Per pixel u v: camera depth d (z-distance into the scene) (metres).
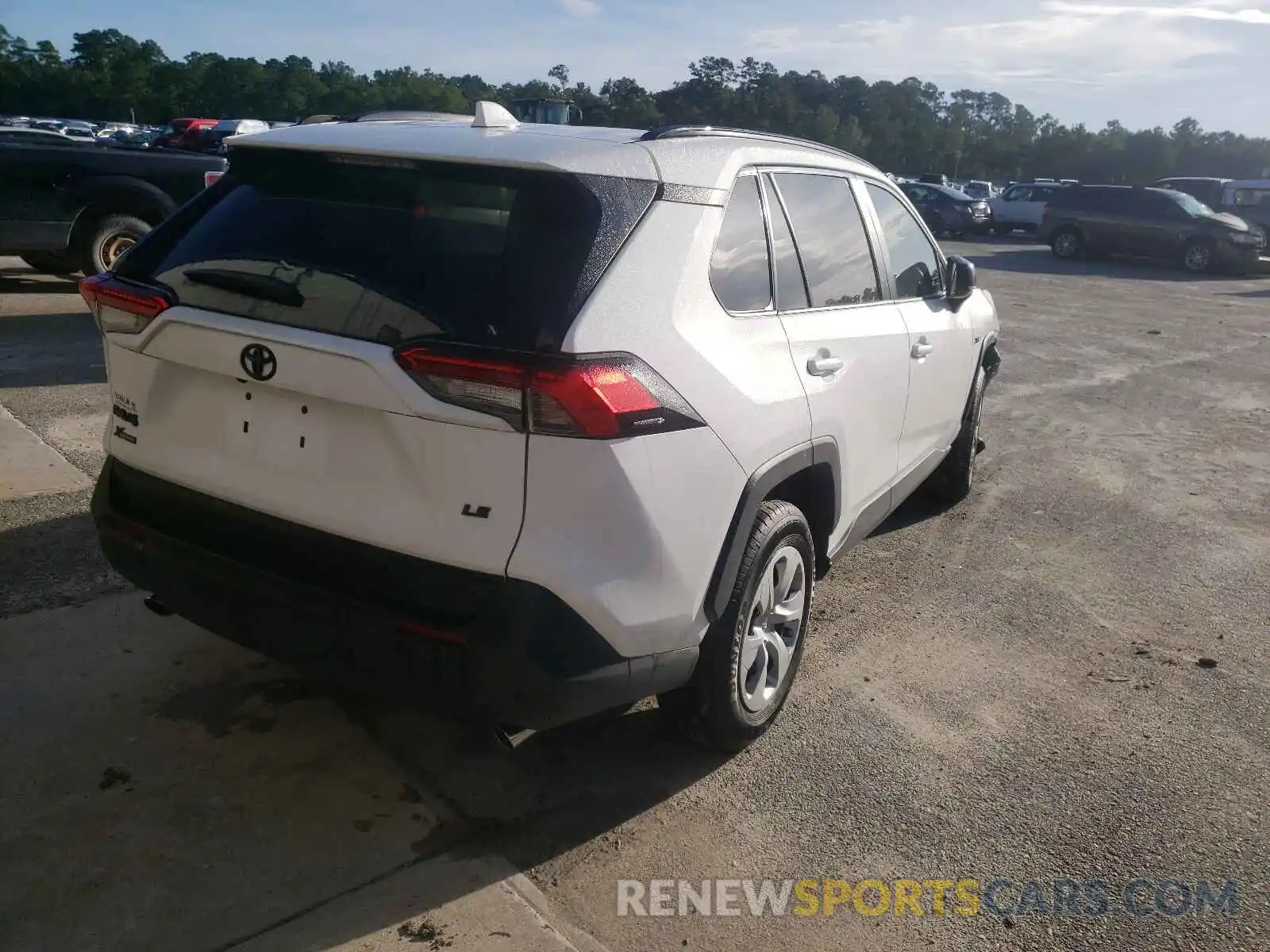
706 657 3.04
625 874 2.78
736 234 3.11
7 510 4.70
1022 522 5.81
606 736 3.40
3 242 8.99
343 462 2.57
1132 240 23.33
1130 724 3.70
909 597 4.71
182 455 2.85
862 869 2.87
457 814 2.96
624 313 2.55
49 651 3.60
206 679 3.52
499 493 2.44
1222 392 9.76
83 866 2.63
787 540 3.27
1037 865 2.93
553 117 5.34
